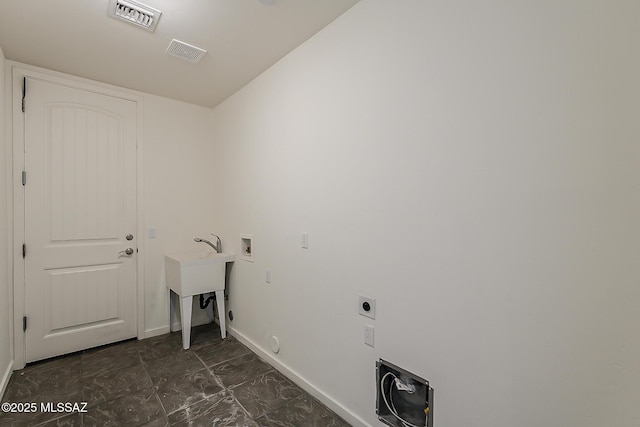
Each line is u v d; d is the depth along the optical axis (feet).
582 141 3.07
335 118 5.80
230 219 9.54
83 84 8.20
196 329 9.96
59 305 7.95
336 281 5.80
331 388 5.92
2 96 6.66
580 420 3.10
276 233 7.45
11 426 5.34
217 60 7.29
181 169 9.92
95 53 6.95
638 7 2.77
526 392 3.46
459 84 4.00
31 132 7.50
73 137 8.09
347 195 5.57
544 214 3.32
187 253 9.78
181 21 5.81
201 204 10.34
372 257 5.13
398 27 4.69
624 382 2.86
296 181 6.80
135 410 5.81
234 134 9.27
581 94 3.07
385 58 4.89
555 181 3.25
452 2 4.06
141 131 9.16
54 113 7.81
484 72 3.76
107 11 5.48
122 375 7.07
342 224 5.66
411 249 4.56
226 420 5.55
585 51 3.05
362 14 5.25
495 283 3.70
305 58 6.50
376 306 5.08
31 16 5.57
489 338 3.75
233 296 9.41
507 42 3.58
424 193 4.39
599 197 2.98
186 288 8.45
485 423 3.78
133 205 9.07
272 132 7.58
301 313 6.66
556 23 3.22
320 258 6.16
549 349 3.30
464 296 3.98
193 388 6.56
